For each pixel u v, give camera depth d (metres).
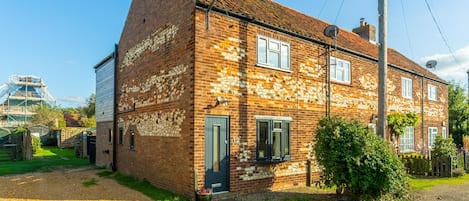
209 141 10.10
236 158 10.72
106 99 18.39
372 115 16.64
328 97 14.13
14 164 19.53
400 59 23.14
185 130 10.18
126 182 12.88
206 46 10.20
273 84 12.03
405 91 20.06
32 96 82.75
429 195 10.81
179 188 10.37
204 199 9.27
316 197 10.39
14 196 10.30
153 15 12.98
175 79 10.98
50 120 49.38
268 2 16.17
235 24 11.02
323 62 14.09
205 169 9.93
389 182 9.04
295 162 12.55
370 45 21.30
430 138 22.41
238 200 9.88
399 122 18.27
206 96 10.10
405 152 19.48
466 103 31.64
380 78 11.66
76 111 74.44
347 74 15.48
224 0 11.45
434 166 15.20
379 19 11.84
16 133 25.05
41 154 26.81
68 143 34.34
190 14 10.27
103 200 9.80
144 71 13.55
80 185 12.25
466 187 12.26
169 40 11.54
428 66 22.39
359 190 9.49
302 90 13.09
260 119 11.48
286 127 12.41
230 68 10.77
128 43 15.63
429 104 22.59
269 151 11.67
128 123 15.11
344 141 9.64
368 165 9.20
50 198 10.06
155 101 12.39
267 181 11.53
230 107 10.67
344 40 17.23
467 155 17.33
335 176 9.70
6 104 80.56
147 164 12.79
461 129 29.42
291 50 12.79
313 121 13.42
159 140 11.88
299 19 16.42
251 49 11.44
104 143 18.33
